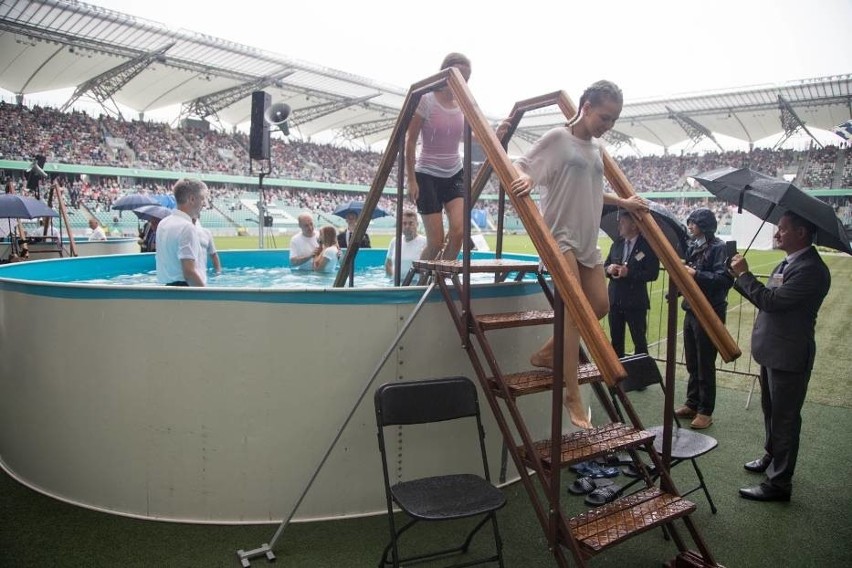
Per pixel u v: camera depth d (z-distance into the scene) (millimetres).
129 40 26188
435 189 4328
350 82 34094
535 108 3766
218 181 36719
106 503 3369
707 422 4977
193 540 3076
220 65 30625
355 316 3229
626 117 43656
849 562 2973
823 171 40781
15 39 25062
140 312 3174
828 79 30875
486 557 2957
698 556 2822
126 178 34188
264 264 8648
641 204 3059
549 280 3984
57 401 3404
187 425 3211
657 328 10062
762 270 18984
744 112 38375
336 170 47312
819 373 6977
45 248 10547
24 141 30562
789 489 3631
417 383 2965
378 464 3367
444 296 3176
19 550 2947
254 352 3160
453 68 3014
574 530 2512
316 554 2951
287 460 3238
